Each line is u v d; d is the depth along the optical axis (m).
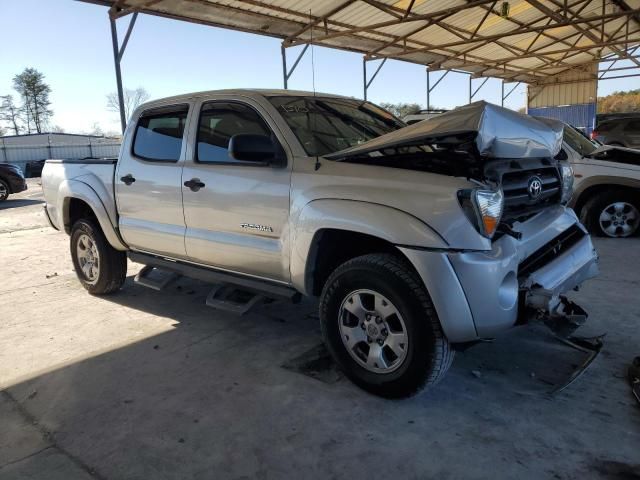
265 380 3.36
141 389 3.29
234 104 3.79
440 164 2.87
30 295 5.40
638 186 6.77
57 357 3.83
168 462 2.55
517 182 3.14
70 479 2.45
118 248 4.91
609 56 23.08
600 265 5.74
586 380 3.18
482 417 2.84
